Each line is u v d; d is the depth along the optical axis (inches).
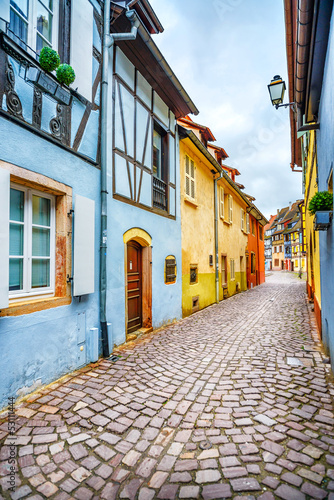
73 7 156.9
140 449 94.4
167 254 293.3
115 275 201.9
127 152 220.2
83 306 165.6
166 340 228.4
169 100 294.0
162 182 288.0
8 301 114.0
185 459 89.7
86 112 172.7
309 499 73.2
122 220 211.8
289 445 95.3
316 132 197.2
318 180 197.8
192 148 365.7
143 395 132.3
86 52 166.9
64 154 151.9
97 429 104.7
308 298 460.1
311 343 216.7
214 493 75.9
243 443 96.9
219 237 488.4
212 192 453.1
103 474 83.2
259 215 837.8
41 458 88.5
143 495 75.7
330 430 103.4
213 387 141.3
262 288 748.0
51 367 139.8
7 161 116.7
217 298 456.4
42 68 132.5
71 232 156.5
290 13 153.0
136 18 190.9
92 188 177.2
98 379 147.8
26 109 126.7
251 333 252.5
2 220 109.6
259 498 73.8
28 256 136.5
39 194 144.0
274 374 156.5
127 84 222.8
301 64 146.6
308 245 395.5
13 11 125.0
